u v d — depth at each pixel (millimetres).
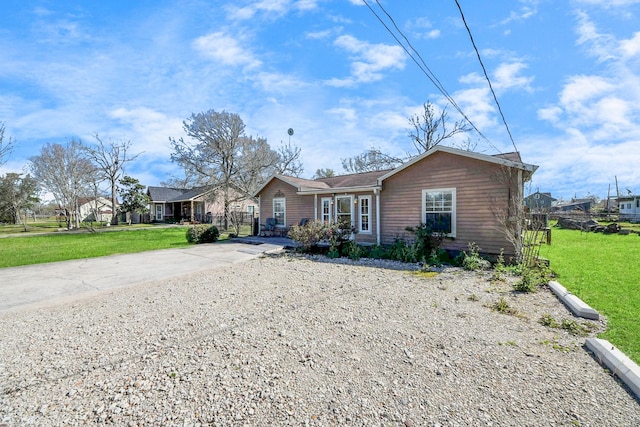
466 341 3492
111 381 2762
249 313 4480
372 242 11180
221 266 8234
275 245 12000
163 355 3240
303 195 13930
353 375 2811
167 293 5641
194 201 30812
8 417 2293
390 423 2188
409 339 3559
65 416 2299
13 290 5926
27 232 21281
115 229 23094
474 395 2498
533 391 2545
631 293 5145
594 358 3080
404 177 10039
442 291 5605
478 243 8484
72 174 25141
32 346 3494
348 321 4133
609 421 2188
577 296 4984
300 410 2338
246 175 23172
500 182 8070
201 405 2410
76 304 5062
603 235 15188
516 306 4723
